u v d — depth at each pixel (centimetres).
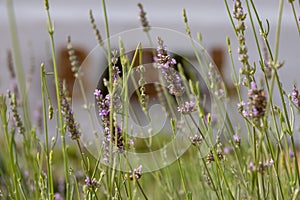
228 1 302
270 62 135
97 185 144
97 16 464
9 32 442
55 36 453
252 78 142
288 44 468
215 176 151
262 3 478
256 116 137
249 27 376
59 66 426
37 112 188
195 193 164
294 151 144
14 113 154
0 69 407
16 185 146
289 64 468
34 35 446
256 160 139
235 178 153
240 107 142
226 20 471
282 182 153
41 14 451
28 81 192
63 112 143
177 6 479
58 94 142
